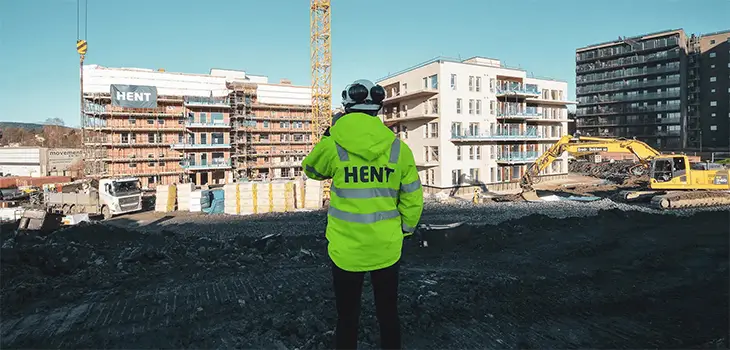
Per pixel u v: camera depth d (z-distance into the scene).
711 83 81.56
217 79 68.00
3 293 7.32
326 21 51.25
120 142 61.66
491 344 5.75
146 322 6.26
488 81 47.34
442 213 30.81
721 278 9.01
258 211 35.50
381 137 2.99
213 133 66.06
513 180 49.59
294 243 13.51
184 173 63.84
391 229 3.06
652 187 30.92
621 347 5.77
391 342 3.15
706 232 15.54
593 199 35.50
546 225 17.39
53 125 122.19
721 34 80.44
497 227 16.48
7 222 28.06
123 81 61.94
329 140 3.10
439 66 44.00
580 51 93.88
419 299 7.27
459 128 45.09
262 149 72.44
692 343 5.85
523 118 50.25
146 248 12.09
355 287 3.17
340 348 3.16
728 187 29.44
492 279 9.16
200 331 5.95
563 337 6.08
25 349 5.34
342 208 3.06
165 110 64.56
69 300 7.30
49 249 11.18
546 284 8.74
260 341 5.56
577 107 94.38
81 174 70.00
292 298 7.42
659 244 13.45
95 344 5.46
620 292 8.18
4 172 72.81
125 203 34.00
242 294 7.73
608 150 32.47
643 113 84.56
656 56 82.88
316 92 51.81
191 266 9.80
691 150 75.94
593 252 12.11
